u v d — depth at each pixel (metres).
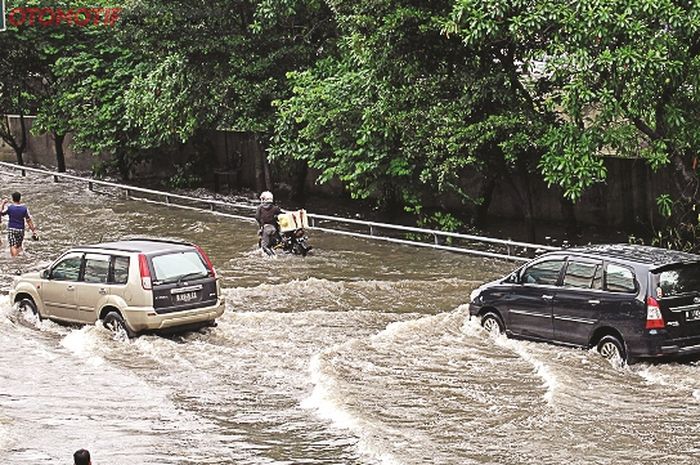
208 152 50.41
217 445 15.84
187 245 23.70
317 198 45.84
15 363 21.19
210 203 41.72
